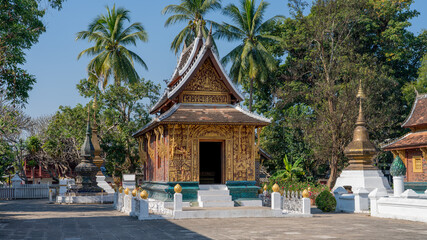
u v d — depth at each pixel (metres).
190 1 46.28
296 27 45.84
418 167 31.11
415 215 16.28
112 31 48.81
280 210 17.73
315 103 40.66
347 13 41.75
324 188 26.09
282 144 44.59
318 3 42.16
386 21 49.94
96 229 13.36
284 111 45.19
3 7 20.12
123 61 48.41
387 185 25.67
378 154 43.91
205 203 18.95
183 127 19.70
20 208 23.53
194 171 19.64
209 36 20.91
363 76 40.12
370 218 17.36
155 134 22.38
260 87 48.69
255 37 47.16
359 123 27.03
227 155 20.11
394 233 12.46
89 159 30.25
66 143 46.88
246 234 12.05
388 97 44.66
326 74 41.06
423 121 31.11
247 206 19.58
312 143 39.50
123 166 44.12
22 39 21.95
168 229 13.30
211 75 21.27
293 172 37.47
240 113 20.61
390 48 47.59
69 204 27.34
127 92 42.53
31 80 22.08
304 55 49.53
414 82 47.03
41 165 55.06
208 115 19.97
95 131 35.38
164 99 23.19
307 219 16.73
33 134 50.53
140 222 15.51
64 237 11.52
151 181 22.72
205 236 11.65
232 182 19.98
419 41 49.34
